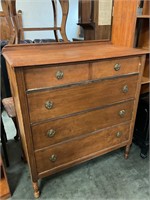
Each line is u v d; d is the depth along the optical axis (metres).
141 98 1.69
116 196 1.33
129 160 1.68
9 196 1.32
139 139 1.71
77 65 1.05
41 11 1.68
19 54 1.16
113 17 1.57
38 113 1.05
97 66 1.13
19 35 1.36
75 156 1.35
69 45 1.45
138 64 1.32
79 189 1.38
